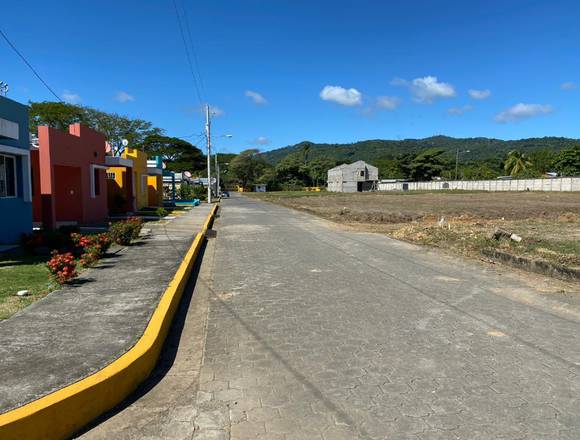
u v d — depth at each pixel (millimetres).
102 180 23875
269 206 43500
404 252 13141
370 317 6734
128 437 3633
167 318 6191
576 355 5270
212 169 140000
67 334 5285
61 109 57594
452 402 4133
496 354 5285
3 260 10594
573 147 90375
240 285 8969
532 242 13852
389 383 4523
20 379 4039
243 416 3930
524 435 3592
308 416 3912
